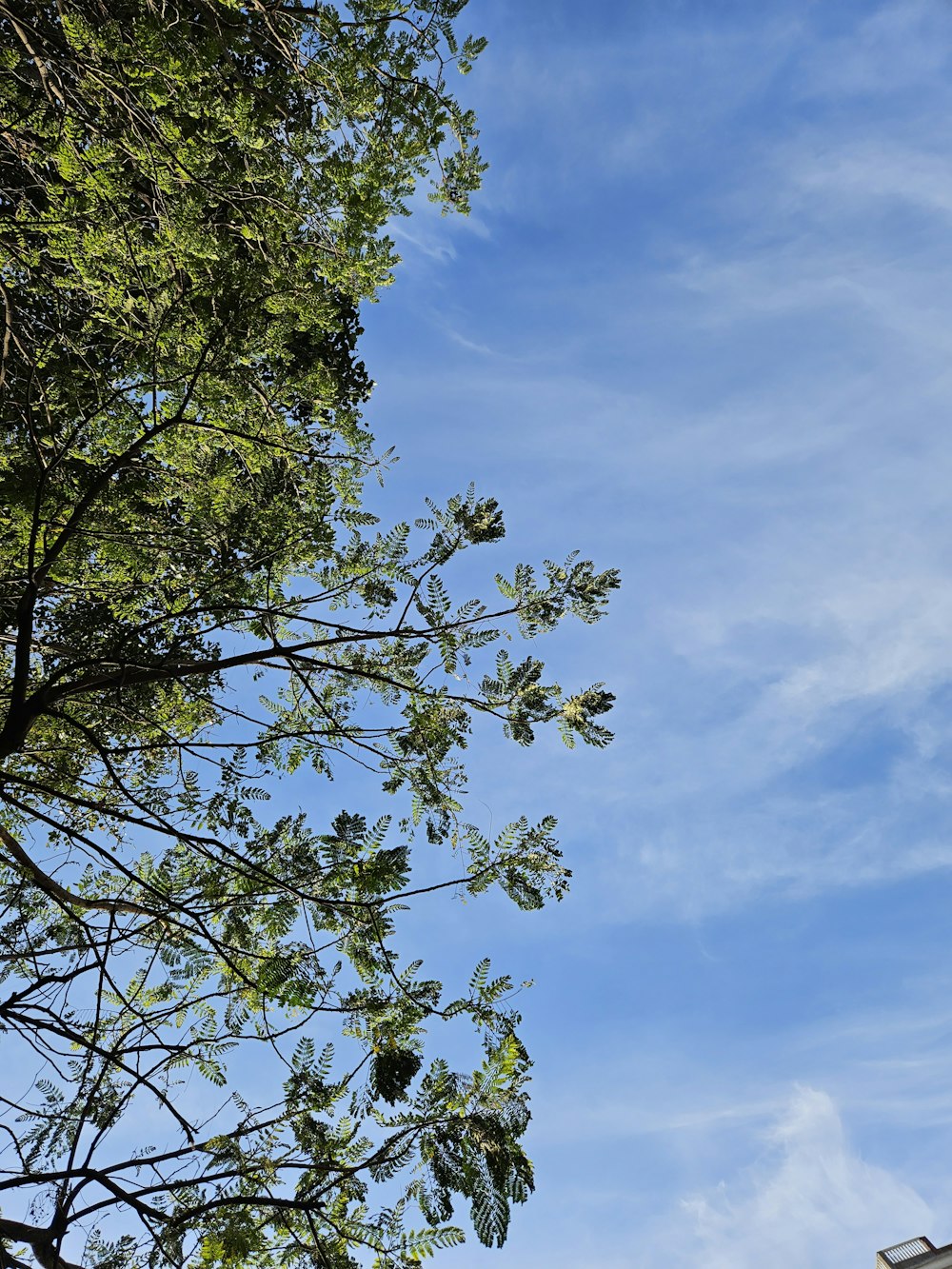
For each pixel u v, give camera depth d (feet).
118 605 18.93
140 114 15.69
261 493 17.06
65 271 16.48
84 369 16.31
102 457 17.52
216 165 14.82
